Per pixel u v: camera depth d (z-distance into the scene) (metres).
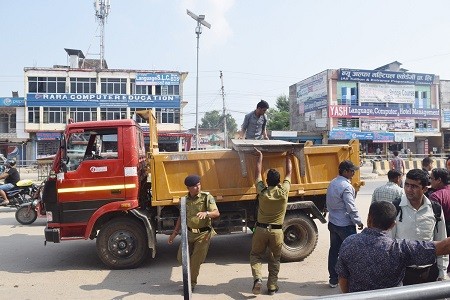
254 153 6.05
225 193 6.22
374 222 2.69
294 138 38.28
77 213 6.18
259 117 7.39
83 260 6.77
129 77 40.03
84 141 6.45
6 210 12.79
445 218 4.02
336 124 38.03
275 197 4.97
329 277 5.39
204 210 5.14
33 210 10.24
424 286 1.84
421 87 40.31
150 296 4.96
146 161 7.08
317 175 6.62
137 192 6.23
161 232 6.26
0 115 39.62
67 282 5.58
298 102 44.41
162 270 6.14
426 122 40.31
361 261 2.61
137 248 6.18
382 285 2.57
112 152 6.50
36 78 38.88
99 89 39.62
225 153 6.26
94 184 6.18
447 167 5.27
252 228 6.62
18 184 11.19
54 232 6.11
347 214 5.10
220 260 6.67
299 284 5.38
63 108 39.22
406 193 3.68
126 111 39.91
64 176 6.15
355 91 38.78
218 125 96.62
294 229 6.47
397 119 39.31
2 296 5.01
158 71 40.38
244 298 4.88
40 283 5.54
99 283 5.52
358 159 6.80
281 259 6.37
